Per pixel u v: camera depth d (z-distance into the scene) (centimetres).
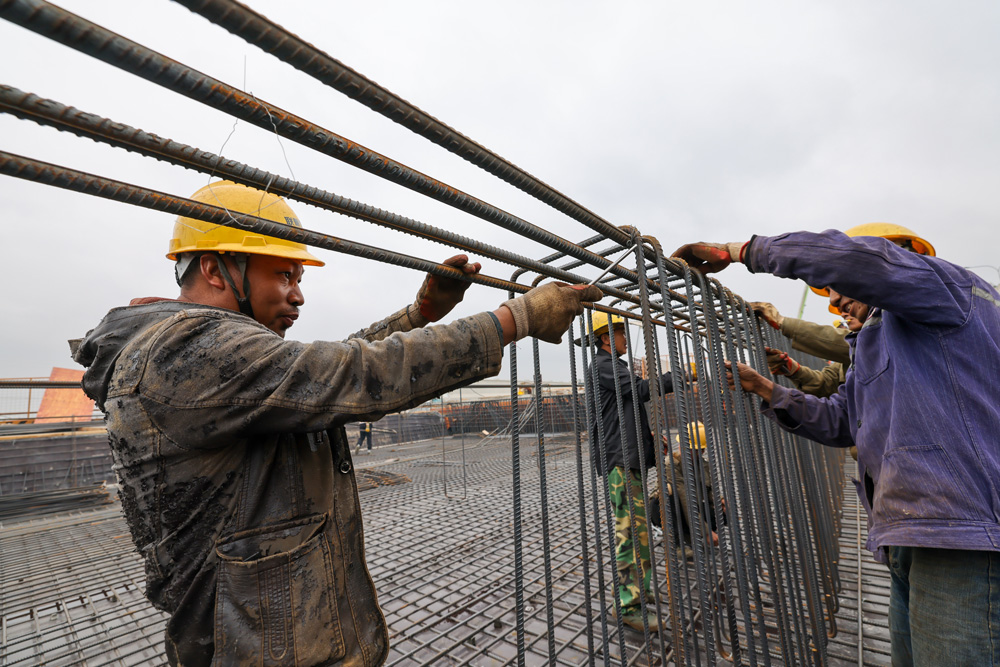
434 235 96
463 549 436
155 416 81
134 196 61
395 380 82
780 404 215
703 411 166
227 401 78
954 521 123
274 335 86
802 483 275
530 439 1248
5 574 409
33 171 53
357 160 69
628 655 251
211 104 54
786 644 188
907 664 168
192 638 86
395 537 484
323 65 58
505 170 88
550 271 134
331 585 92
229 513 85
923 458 132
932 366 136
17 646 279
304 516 91
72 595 355
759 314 286
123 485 89
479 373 92
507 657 251
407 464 1101
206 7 48
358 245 91
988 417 127
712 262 177
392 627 289
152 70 49
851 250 136
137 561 437
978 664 120
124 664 255
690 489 157
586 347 162
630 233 142
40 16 41
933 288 130
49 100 48
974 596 122
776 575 197
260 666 80
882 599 309
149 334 86
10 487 748
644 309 145
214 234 105
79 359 103
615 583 159
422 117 70
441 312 141
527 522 525
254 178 67
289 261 113
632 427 296
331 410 77
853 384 185
